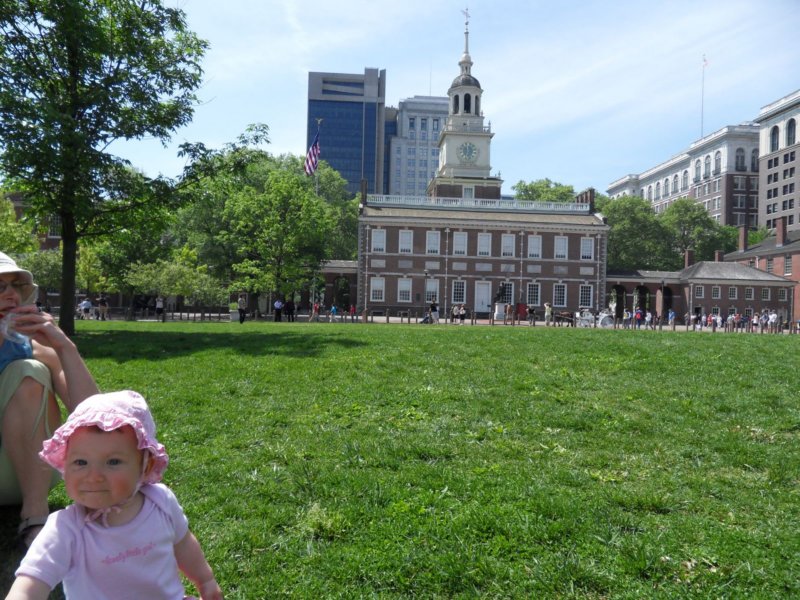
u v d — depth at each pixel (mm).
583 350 14852
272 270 50438
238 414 8500
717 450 7184
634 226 92125
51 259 51562
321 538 4656
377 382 10609
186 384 10508
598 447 7262
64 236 20000
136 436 2510
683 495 5625
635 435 7793
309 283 61094
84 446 2426
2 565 3844
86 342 17047
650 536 4594
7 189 19844
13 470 4184
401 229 65562
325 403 9180
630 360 13164
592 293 67000
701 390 10312
